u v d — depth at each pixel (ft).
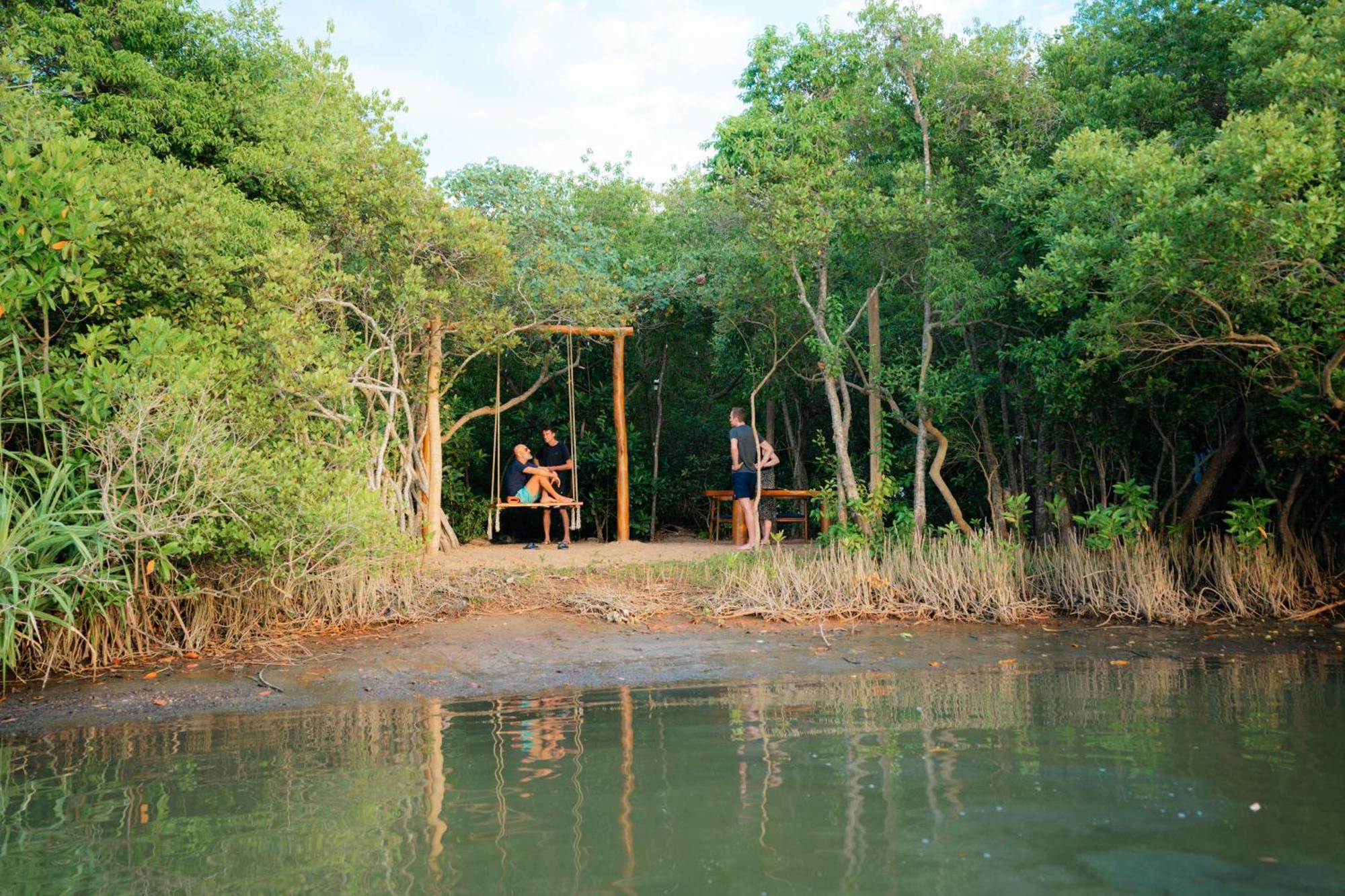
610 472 52.70
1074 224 31.71
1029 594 31.91
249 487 24.71
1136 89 35.96
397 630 27.02
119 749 16.30
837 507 39.93
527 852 11.00
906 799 12.80
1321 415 29.09
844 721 17.54
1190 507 34.88
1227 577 31.09
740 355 51.65
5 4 40.81
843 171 37.93
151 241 26.94
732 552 39.37
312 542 26.63
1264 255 25.14
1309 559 33.27
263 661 23.76
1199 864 10.50
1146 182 27.27
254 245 30.32
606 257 48.26
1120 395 34.17
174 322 27.40
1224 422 35.58
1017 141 38.68
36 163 22.12
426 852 11.02
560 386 54.34
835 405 38.96
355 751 15.85
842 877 10.20
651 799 12.93
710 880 10.11
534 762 14.92
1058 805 12.48
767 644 26.04
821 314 39.22
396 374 35.55
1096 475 38.68
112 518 22.06
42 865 10.66
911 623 29.17
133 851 11.10
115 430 22.65
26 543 21.56
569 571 34.53
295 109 40.01
